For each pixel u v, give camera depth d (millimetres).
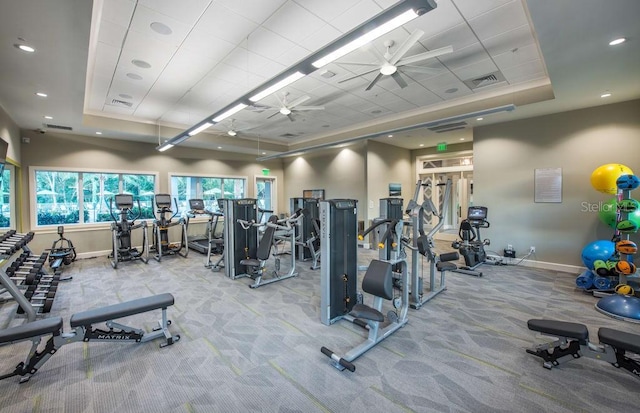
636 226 3943
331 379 2381
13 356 2756
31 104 4719
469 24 3375
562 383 2311
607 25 2734
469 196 9234
